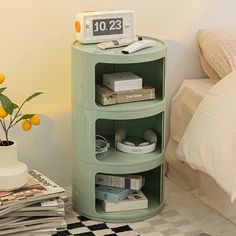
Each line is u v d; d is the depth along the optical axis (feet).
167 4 9.08
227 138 7.67
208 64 9.20
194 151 7.97
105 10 8.72
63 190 7.79
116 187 8.32
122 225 8.03
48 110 8.72
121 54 7.70
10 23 8.27
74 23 8.54
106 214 8.13
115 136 8.50
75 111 8.06
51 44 8.54
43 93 8.64
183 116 9.08
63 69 8.67
